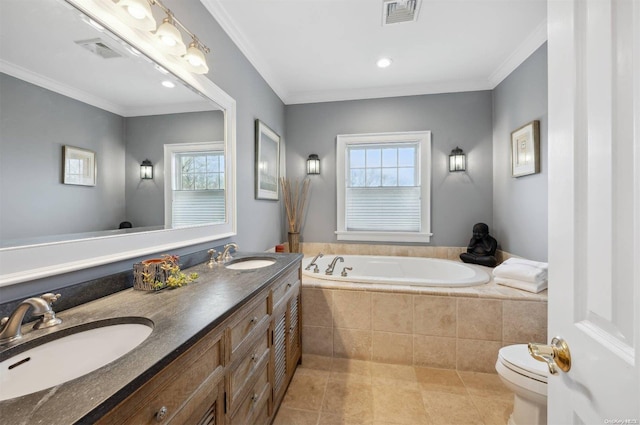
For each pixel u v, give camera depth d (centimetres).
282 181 316
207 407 80
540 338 182
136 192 121
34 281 83
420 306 197
